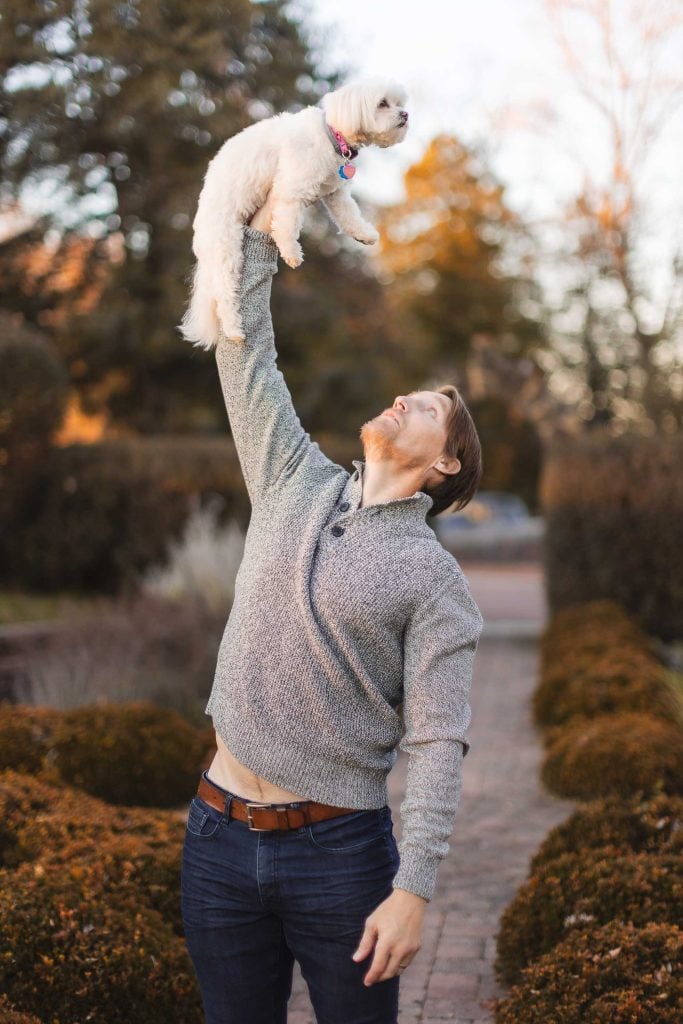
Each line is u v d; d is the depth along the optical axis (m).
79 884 3.13
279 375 2.32
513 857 4.96
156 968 2.90
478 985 3.63
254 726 2.04
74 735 5.19
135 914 3.12
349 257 17.39
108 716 5.41
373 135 2.21
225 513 11.25
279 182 2.18
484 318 34.56
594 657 7.87
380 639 2.04
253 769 2.03
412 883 1.91
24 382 10.12
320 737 2.02
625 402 21.92
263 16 7.56
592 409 22.83
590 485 10.77
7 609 9.70
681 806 3.96
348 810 2.05
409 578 2.04
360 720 2.05
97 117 7.08
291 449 2.25
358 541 2.08
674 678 8.68
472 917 4.26
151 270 14.84
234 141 2.25
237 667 2.08
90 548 10.99
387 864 2.08
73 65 6.12
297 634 2.03
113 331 15.12
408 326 26.91
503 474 35.91
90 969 2.81
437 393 2.32
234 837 2.07
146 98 6.64
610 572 10.69
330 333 18.66
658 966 2.89
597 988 2.83
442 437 2.22
